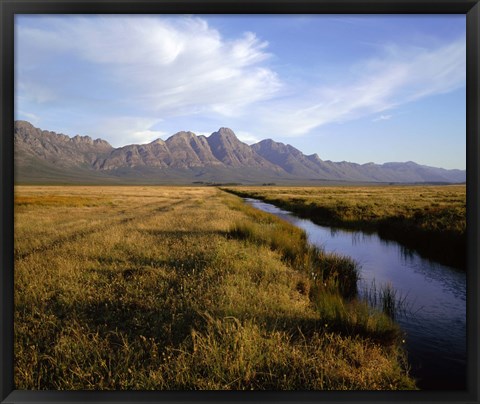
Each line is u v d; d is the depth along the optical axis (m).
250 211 20.00
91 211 20.92
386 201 29.28
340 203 27.78
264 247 8.99
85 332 3.80
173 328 3.91
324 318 4.26
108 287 5.21
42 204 26.34
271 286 5.54
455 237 10.14
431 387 3.40
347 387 2.99
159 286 5.26
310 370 3.19
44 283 5.46
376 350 3.69
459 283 7.61
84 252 7.57
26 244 8.91
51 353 3.42
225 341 3.51
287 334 3.86
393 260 9.95
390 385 3.17
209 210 20.70
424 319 5.44
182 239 9.62
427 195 41.47
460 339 4.68
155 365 3.18
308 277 6.58
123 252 7.82
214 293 4.86
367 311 4.47
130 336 3.79
